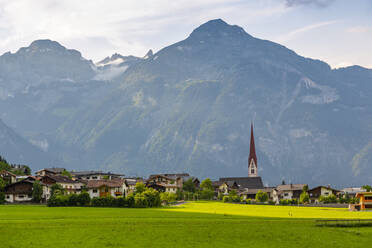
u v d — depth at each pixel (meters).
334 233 91.38
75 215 112.75
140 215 116.44
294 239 85.06
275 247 79.12
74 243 77.38
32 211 126.88
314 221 107.19
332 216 129.25
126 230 88.62
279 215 133.25
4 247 74.50
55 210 132.12
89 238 81.00
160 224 97.38
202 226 96.50
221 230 92.12
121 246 76.38
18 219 101.56
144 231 88.25
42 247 74.75
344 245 81.31
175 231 89.25
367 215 134.00
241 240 83.38
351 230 94.81
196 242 80.75
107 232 86.25
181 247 77.06
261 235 87.94
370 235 89.88
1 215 111.19
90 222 97.62
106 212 124.81
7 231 85.25
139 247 76.19
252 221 108.56
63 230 87.31
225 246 78.75
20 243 76.81
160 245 77.81
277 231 92.38
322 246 80.50
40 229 87.75
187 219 109.25
